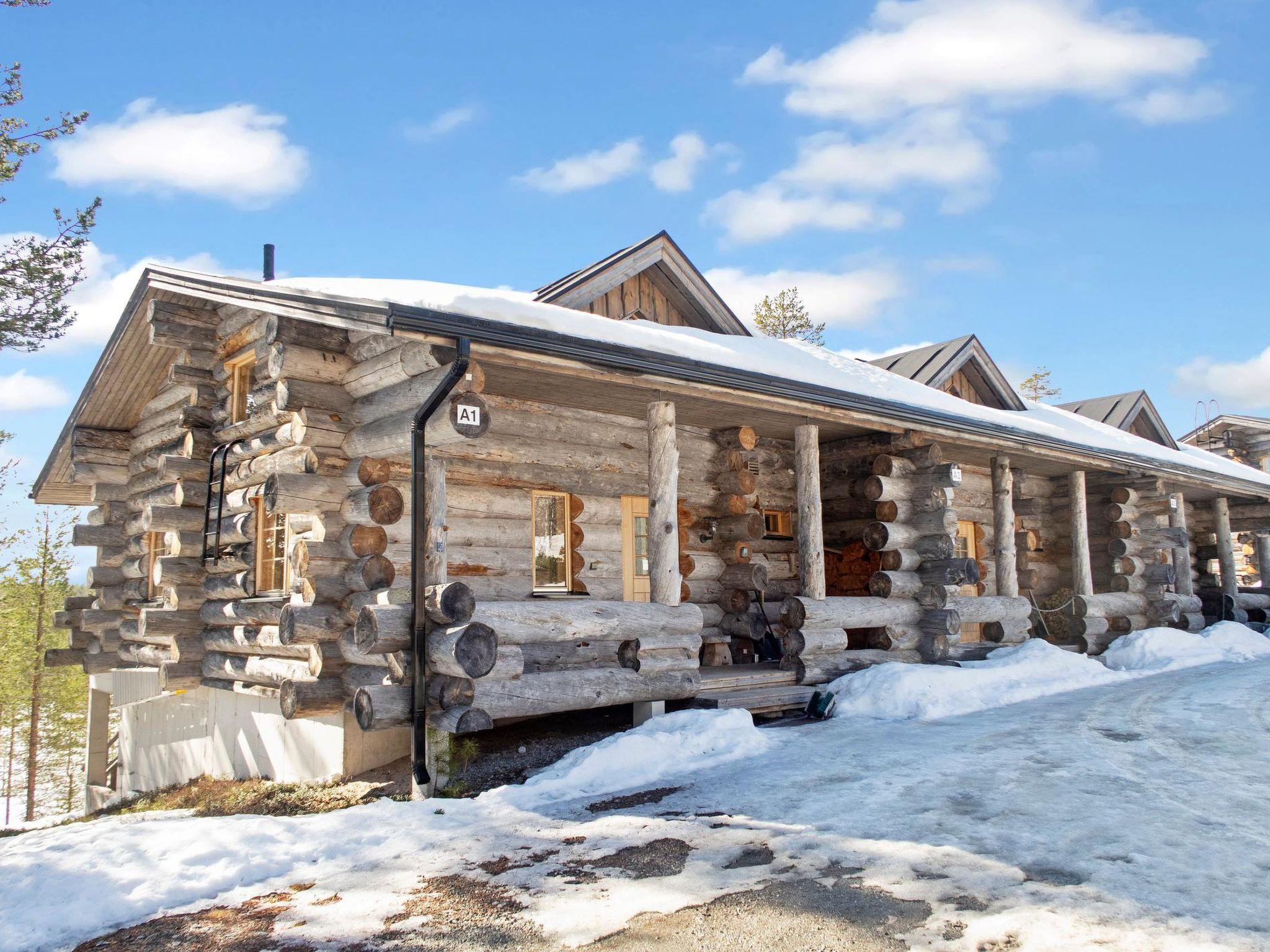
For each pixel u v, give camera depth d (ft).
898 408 35.83
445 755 23.38
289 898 15.62
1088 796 19.57
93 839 18.60
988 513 51.62
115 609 43.47
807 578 35.04
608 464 34.81
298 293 24.52
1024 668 37.50
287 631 26.08
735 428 38.37
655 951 12.62
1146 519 52.80
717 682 31.63
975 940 12.45
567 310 29.73
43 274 41.70
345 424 27.40
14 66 41.50
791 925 13.25
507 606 25.48
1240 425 85.92
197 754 35.73
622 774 23.34
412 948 13.17
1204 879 14.35
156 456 40.47
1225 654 47.47
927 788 20.63
